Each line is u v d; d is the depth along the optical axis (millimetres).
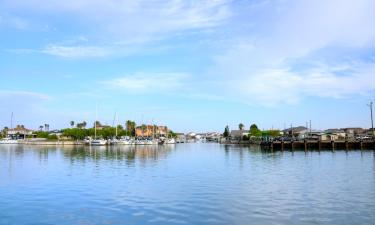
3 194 37062
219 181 45219
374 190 38188
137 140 183750
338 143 113062
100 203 32344
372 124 122375
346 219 26562
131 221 26391
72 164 69750
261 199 33562
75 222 26406
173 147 163750
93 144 165250
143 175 51938
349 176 49594
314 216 27422
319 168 60375
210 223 25688
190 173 54312
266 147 127562
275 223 25656
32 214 28750
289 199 33562
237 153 108438
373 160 75125
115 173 54656
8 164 70000
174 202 32438
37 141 188000
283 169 59375
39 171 57500
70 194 36812
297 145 114812
